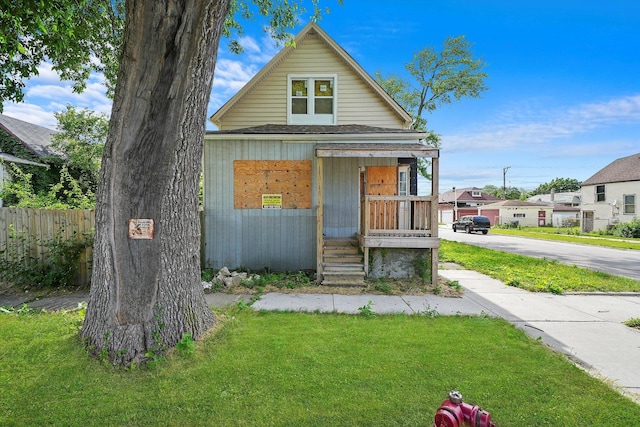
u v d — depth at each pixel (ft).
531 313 16.76
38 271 20.16
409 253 23.77
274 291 20.54
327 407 7.93
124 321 9.84
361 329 13.44
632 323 15.08
